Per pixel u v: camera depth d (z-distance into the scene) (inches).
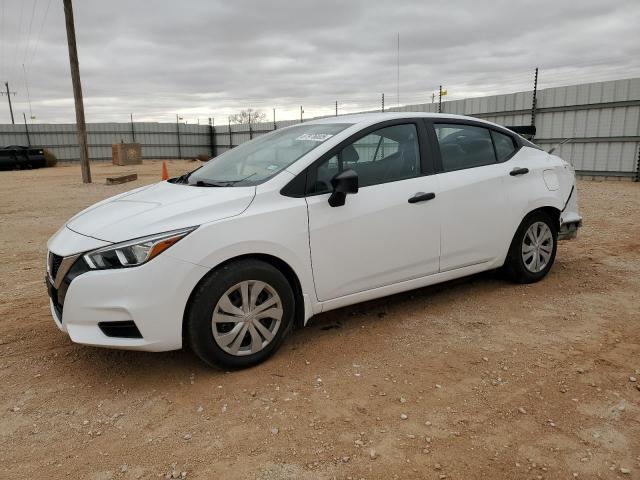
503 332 152.3
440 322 160.1
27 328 163.2
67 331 122.4
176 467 95.4
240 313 127.3
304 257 135.1
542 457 96.2
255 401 117.0
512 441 101.0
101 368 135.1
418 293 186.4
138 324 116.9
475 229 169.0
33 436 106.1
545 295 182.9
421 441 101.4
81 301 117.6
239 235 124.4
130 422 110.4
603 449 98.2
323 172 140.6
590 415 109.3
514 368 130.2
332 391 120.4
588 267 217.2
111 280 116.0
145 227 120.0
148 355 141.6
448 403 114.7
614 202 421.1
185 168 1216.8
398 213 149.9
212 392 121.2
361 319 163.2
